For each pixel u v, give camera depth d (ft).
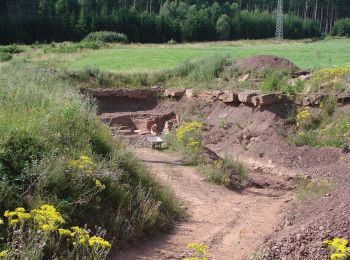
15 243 20.31
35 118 30.99
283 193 42.57
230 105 65.00
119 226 26.63
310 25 290.76
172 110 73.20
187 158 49.85
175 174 44.27
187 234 29.43
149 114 72.28
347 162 46.68
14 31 198.49
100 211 26.99
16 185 24.75
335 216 25.38
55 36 211.00
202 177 44.34
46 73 70.23
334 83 59.41
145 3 301.84
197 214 34.04
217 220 32.91
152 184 33.63
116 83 80.79
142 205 29.14
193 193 39.45
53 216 20.06
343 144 49.67
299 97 58.03
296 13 357.00
